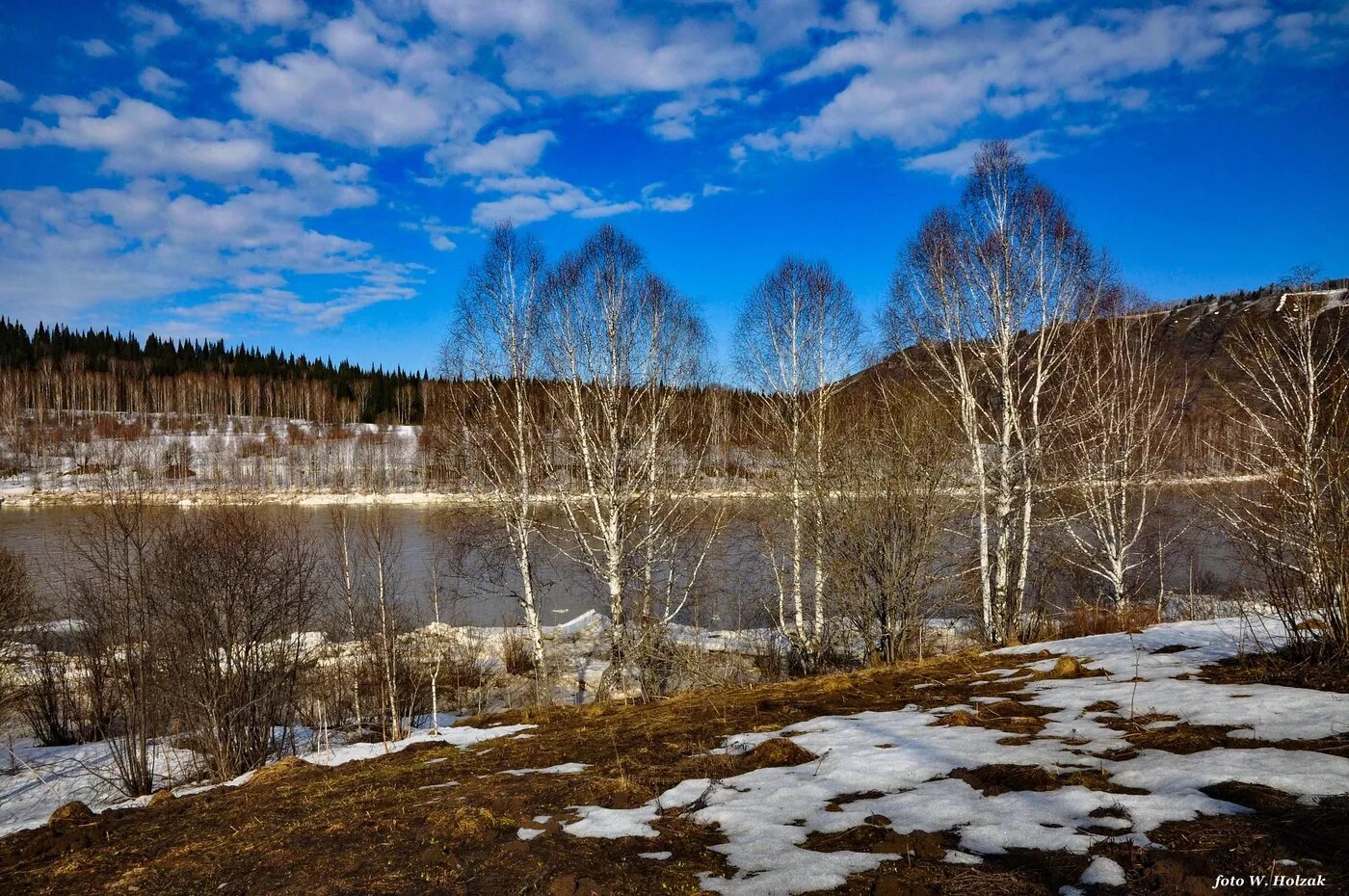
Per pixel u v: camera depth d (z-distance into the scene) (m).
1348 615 6.54
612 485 17.89
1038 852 3.58
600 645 21.14
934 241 18.25
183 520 13.96
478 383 20.38
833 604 15.16
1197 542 25.08
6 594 18.62
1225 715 5.43
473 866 4.08
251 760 12.48
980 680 8.20
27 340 114.25
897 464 14.40
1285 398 17.00
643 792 5.20
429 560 30.44
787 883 3.50
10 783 12.66
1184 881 3.10
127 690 12.69
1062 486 20.42
